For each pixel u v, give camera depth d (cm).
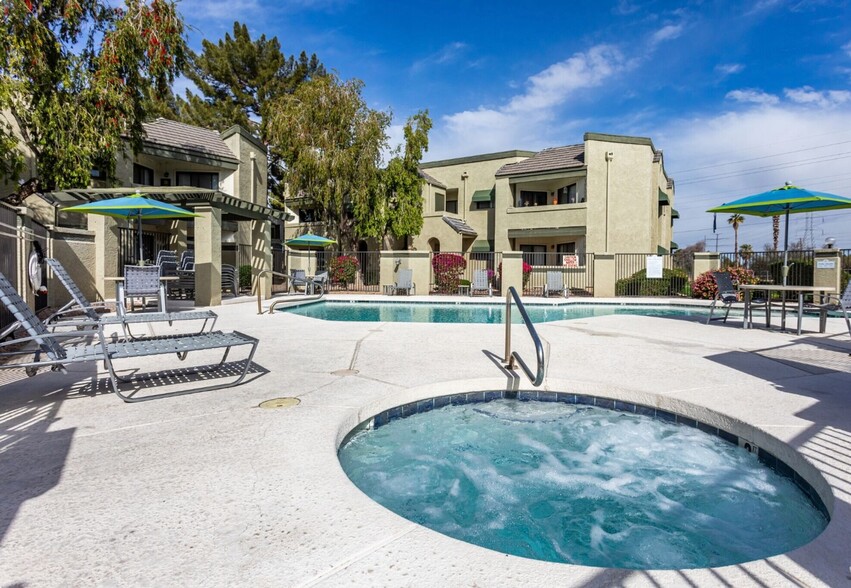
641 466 374
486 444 415
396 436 429
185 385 476
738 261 1839
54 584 179
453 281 2072
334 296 1795
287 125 2278
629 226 2397
